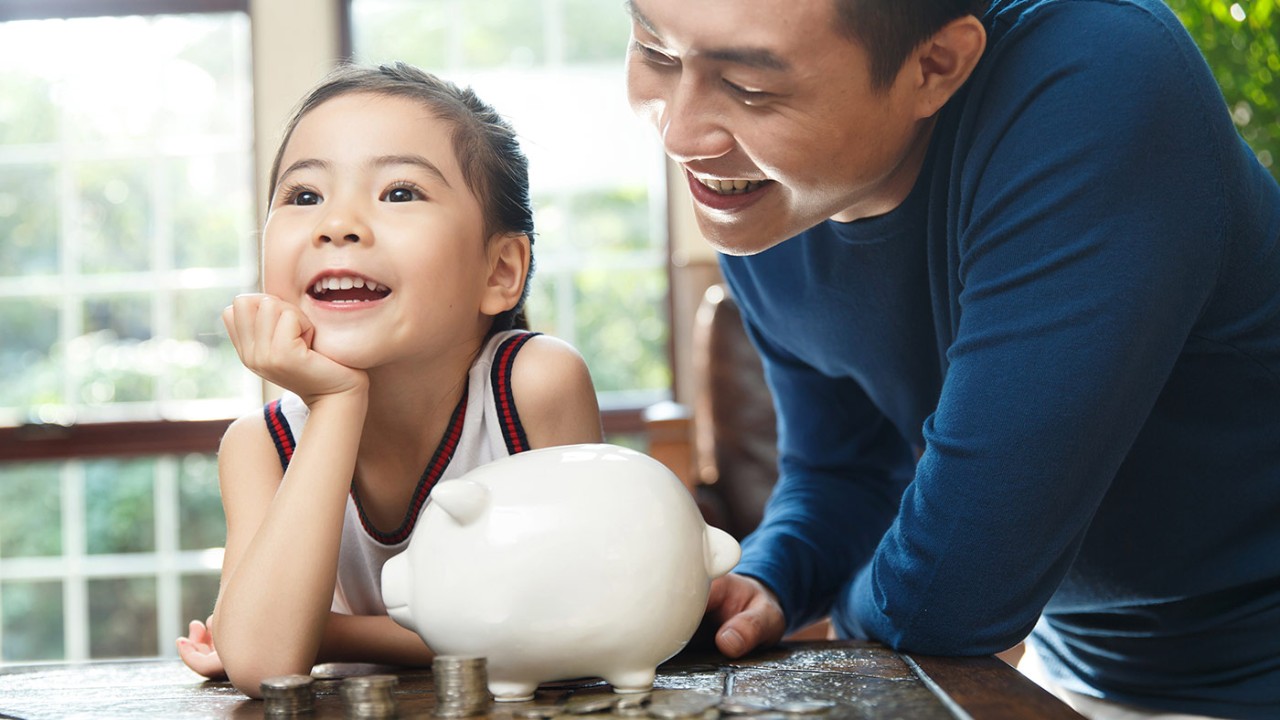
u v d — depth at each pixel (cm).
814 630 230
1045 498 83
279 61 391
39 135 398
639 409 389
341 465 86
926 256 106
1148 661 116
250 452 99
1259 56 168
